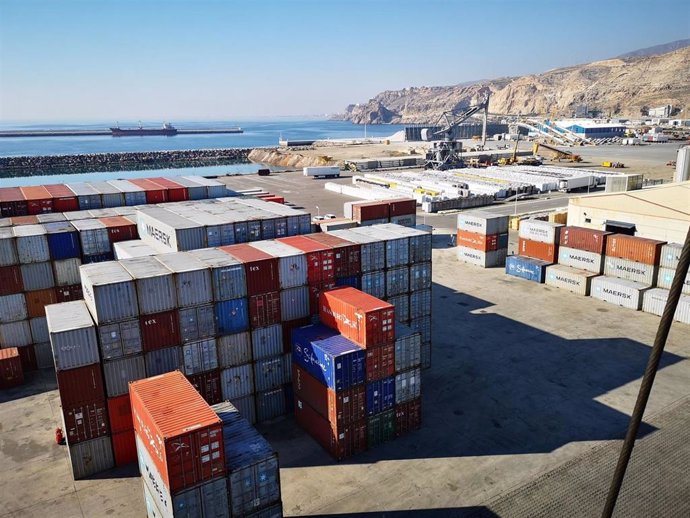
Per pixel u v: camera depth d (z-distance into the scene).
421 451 25.89
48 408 30.81
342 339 26.59
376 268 32.59
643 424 27.41
